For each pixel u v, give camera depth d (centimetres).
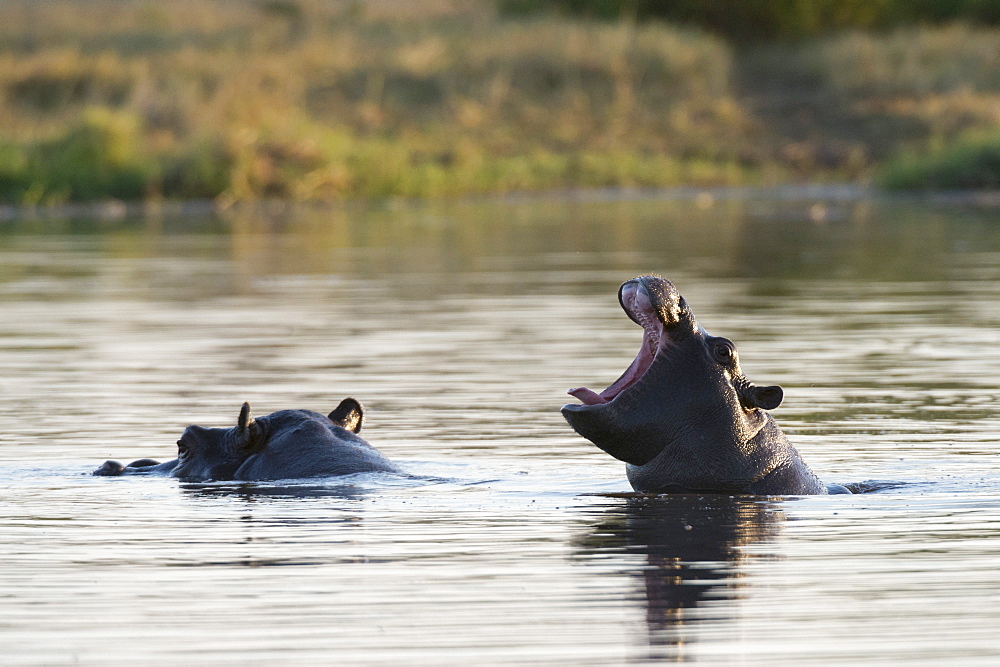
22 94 16225
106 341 5953
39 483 3381
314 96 17075
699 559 2620
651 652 2089
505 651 2097
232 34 18762
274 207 14225
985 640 2134
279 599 2367
